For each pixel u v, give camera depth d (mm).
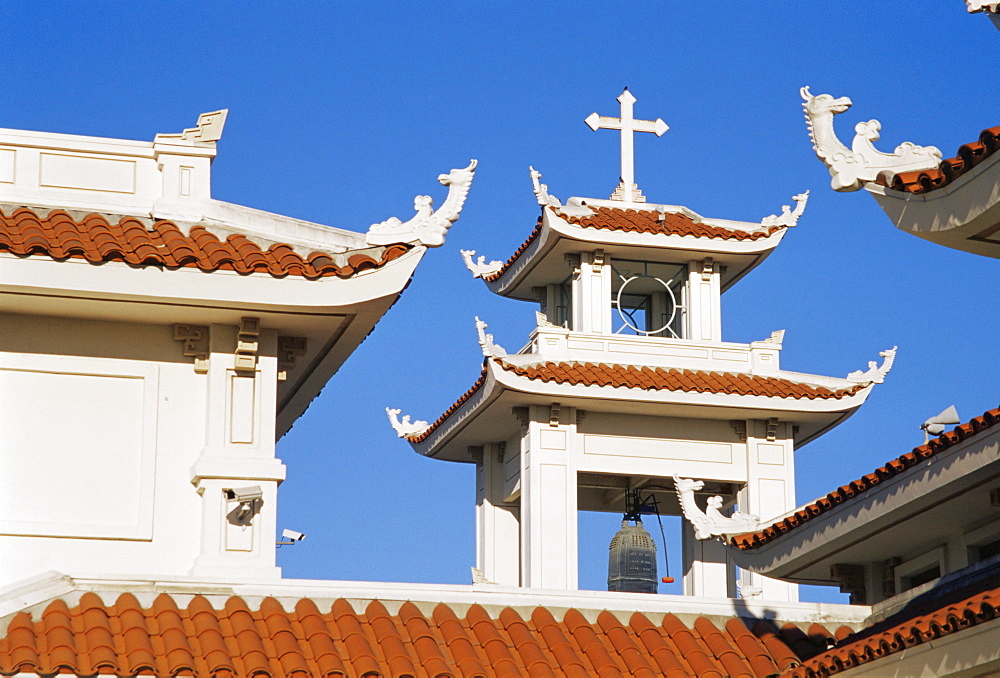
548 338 35625
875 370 35906
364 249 22359
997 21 17734
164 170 23344
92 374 22141
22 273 20984
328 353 23938
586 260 36906
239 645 19703
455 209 22500
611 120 38688
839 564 24828
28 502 21531
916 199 18000
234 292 21641
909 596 22125
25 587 19828
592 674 20469
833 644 22188
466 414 36188
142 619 19875
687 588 35469
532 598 21750
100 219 22750
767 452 35750
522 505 34969
